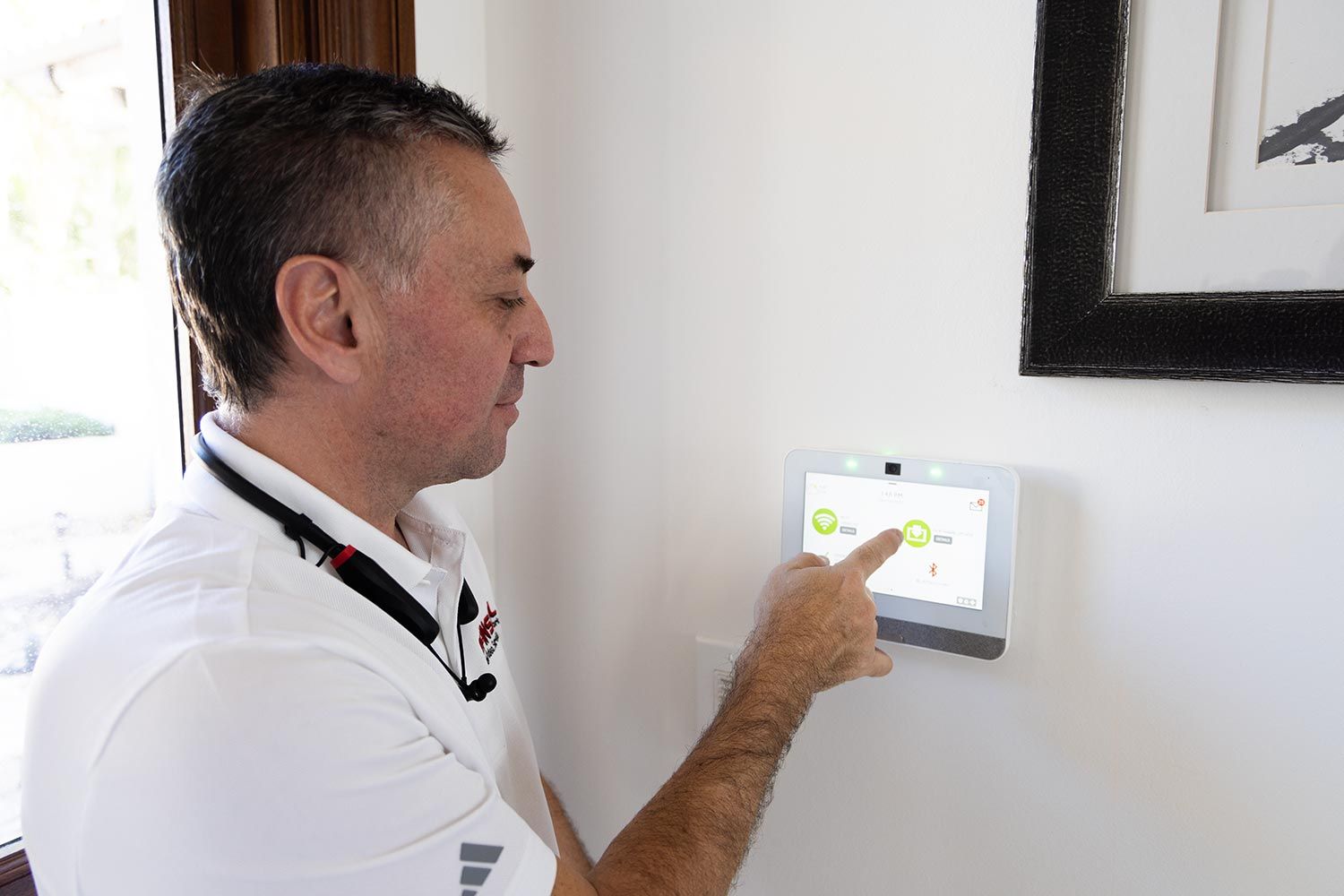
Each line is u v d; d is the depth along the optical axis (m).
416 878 0.50
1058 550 0.81
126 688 0.49
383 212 0.57
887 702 0.91
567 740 1.12
